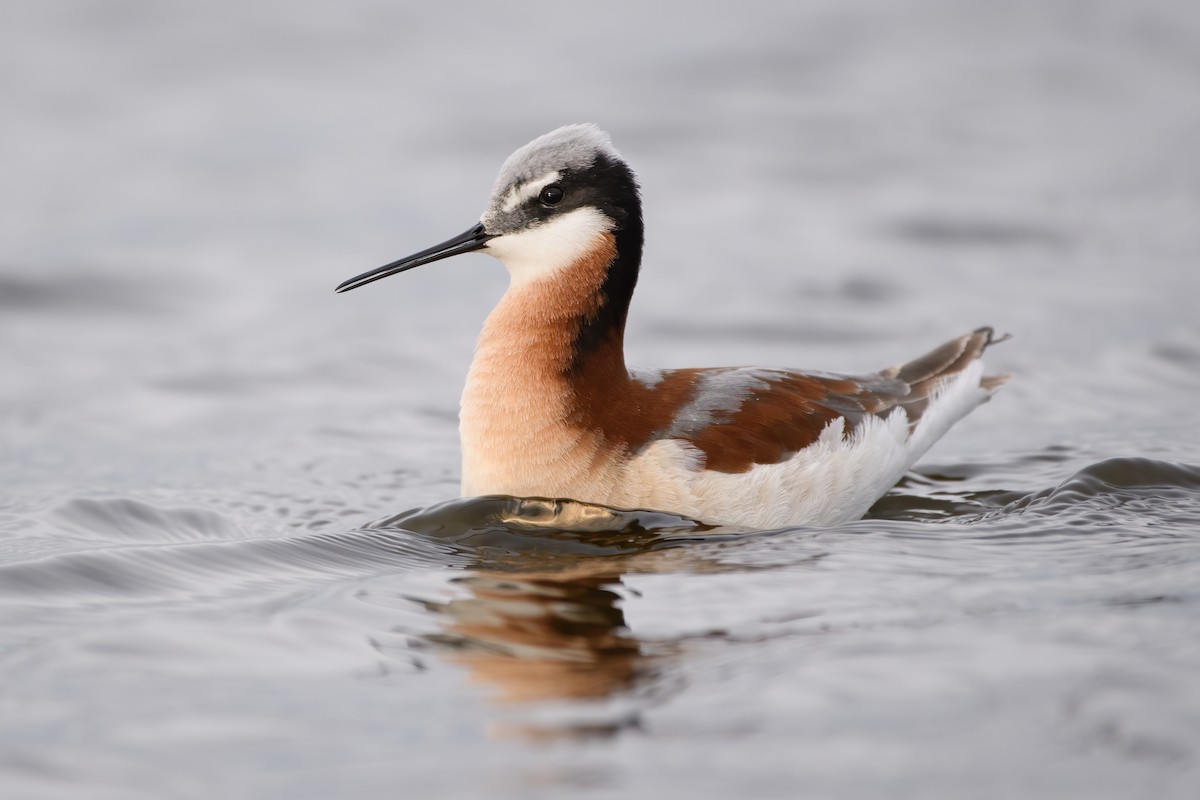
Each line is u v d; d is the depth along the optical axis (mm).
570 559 9727
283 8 34719
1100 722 6695
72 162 25453
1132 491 11055
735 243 21594
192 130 27516
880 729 6773
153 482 12609
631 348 17250
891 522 10789
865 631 8055
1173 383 15469
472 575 9406
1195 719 6676
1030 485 11867
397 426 14555
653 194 23953
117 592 9078
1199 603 8195
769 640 8000
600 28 34688
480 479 10945
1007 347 16984
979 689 7125
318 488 12383
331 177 25172
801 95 29844
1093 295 18922
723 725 6898
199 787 6449
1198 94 29625
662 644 8039
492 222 11344
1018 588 8734
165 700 7359
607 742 6781
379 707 7273
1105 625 7879
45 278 19812
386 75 31078
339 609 8711
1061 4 35688
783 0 36875
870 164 25453
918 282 19734
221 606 8836
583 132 11367
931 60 32219
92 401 15453
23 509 11602
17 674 7660
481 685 7516
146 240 21750
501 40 33656
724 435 10789
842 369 16469
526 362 10883
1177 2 35469
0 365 16750
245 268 20672
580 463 10672
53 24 32469
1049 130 27469
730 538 10219
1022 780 6250
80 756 6723
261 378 16266
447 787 6398
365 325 18422
